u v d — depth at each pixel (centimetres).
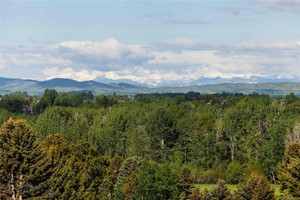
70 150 8994
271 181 10881
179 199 8238
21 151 6488
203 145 12038
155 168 8200
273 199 7538
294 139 10712
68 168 7394
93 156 8731
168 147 12600
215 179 10631
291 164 7812
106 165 8844
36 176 6562
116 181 9288
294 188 7562
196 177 10662
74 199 7125
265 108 12975
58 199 6862
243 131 12200
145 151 12350
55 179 6781
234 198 7769
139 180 8206
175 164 11638
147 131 12862
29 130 6762
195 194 7825
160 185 7981
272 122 11950
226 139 12494
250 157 11588
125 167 9231
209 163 11750
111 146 13025
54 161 7281
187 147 12744
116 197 8425
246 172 10438
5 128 6794
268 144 10888
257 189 7531
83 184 7644
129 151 12681
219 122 12438
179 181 8400
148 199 7950
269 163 10744
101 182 8119
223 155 12294
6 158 6444
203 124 12825
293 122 11900
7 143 6600
